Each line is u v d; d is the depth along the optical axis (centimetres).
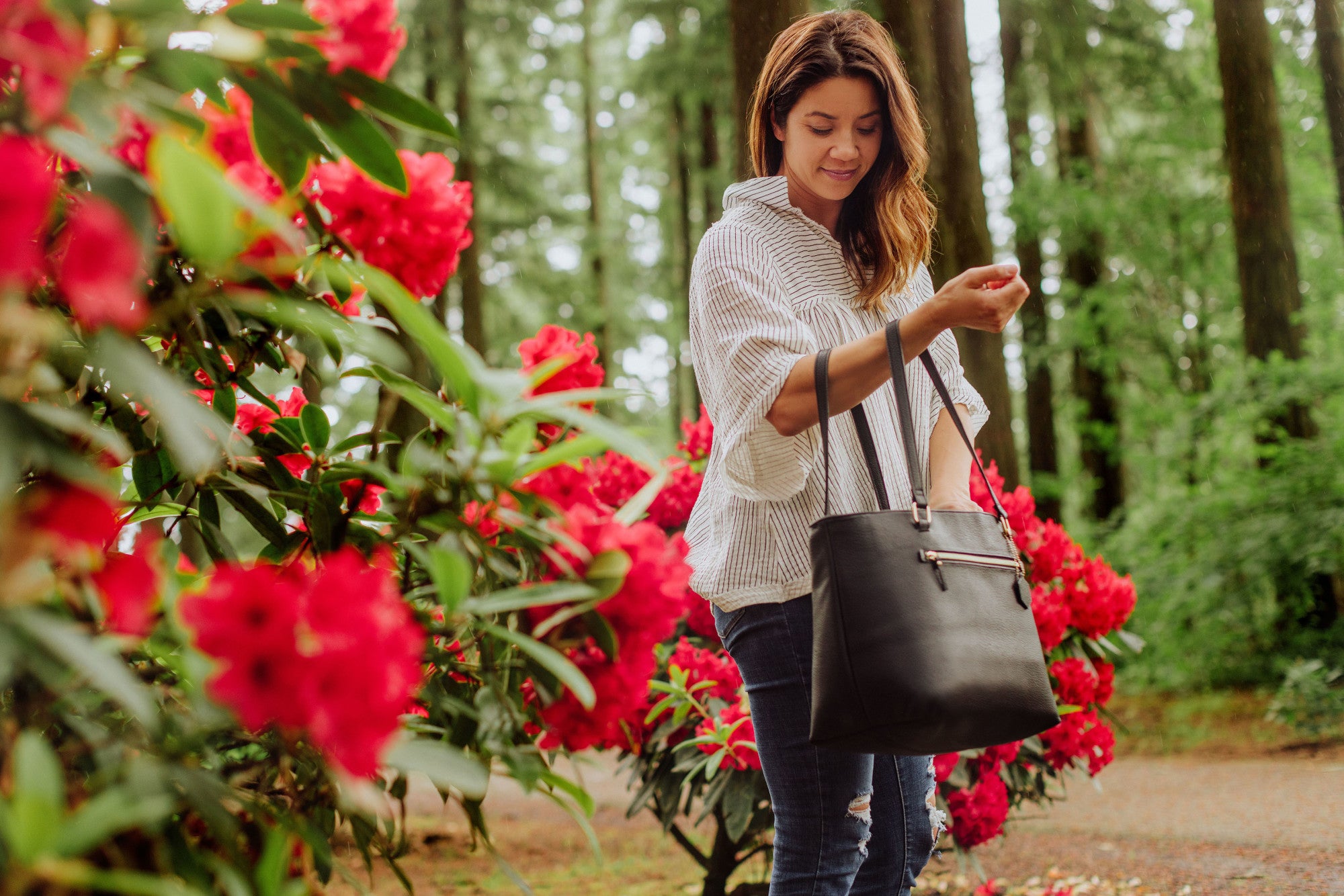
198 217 69
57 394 91
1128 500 1262
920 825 188
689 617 302
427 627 106
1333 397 823
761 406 163
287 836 81
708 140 1409
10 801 71
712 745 253
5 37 65
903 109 182
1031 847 415
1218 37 898
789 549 175
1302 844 392
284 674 71
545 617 104
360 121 95
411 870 428
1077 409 1216
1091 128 1293
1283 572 798
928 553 159
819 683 158
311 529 110
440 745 86
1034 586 294
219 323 108
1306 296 1072
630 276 1664
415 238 104
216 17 87
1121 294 1156
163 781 80
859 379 159
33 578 73
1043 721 160
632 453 91
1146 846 409
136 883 59
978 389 623
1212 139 1158
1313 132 1069
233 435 114
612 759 724
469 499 103
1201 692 850
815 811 171
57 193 87
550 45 1314
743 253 178
